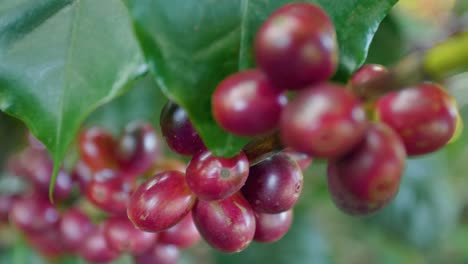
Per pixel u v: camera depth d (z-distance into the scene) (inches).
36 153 12.5
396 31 13.8
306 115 5.3
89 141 10.5
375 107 5.9
